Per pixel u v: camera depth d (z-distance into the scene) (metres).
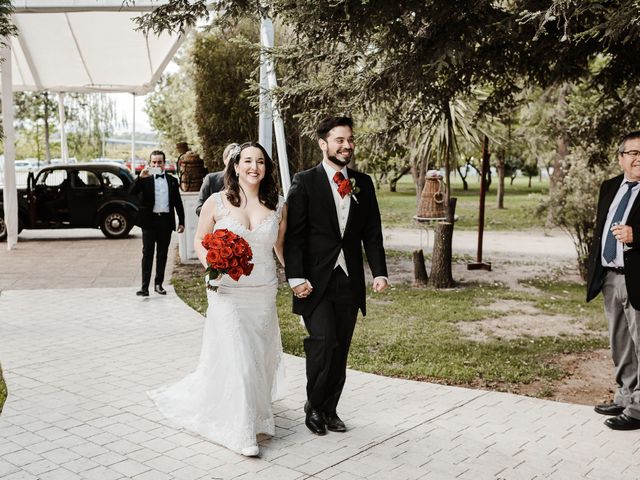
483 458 4.05
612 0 4.39
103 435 4.36
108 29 16.84
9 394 5.18
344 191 4.18
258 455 4.06
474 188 51.75
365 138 8.12
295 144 13.50
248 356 4.20
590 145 8.89
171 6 5.64
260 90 7.39
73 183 16.08
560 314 8.88
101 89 23.12
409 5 5.09
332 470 3.87
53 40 17.89
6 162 14.38
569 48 6.01
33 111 37.09
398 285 11.02
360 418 4.75
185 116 29.28
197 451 4.12
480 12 5.10
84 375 5.70
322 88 6.79
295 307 4.37
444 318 8.48
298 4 5.13
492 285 11.05
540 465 3.96
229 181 4.33
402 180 68.25
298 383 5.58
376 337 7.39
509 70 6.66
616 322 4.71
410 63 5.63
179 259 13.25
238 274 4.04
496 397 5.23
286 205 4.36
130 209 16.39
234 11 5.70
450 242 10.81
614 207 4.61
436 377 5.89
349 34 5.48
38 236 17.05
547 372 6.10
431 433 4.45
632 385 4.74
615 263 4.58
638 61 6.34
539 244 16.88
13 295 9.48
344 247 4.30
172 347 6.67
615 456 4.09
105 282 10.64
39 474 3.78
